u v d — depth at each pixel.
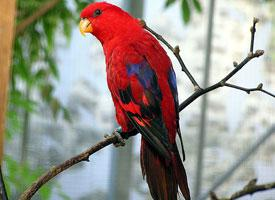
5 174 7.85
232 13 10.80
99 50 10.52
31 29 9.09
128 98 5.26
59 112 10.01
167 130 4.94
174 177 4.61
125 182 10.54
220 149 10.85
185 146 10.76
